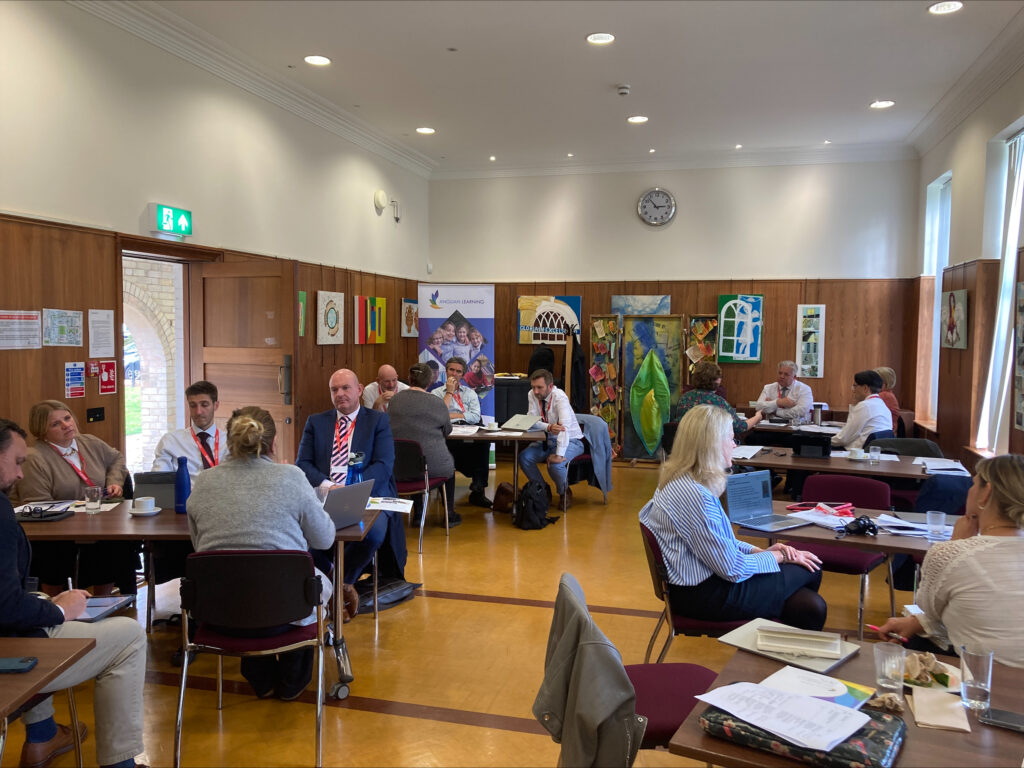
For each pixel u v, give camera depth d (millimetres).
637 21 5262
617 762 1765
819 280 9234
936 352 8398
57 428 4035
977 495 2309
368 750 2902
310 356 7281
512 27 5395
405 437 5781
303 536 3049
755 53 5887
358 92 6938
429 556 5484
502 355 10281
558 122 7973
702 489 2945
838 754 1475
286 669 3273
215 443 4297
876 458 4961
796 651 2008
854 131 8305
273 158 6738
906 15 5109
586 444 7242
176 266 7059
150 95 5250
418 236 10141
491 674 3568
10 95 4184
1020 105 5512
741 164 9383
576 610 1896
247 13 5148
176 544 4020
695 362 9461
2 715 1710
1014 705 1746
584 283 9961
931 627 2273
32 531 3262
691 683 2406
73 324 4625
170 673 3607
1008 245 6094
